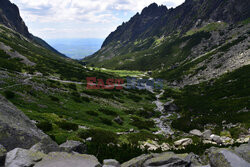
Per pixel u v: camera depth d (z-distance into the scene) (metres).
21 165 7.44
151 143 34.25
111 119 51.41
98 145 22.31
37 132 13.90
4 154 7.20
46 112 39.91
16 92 42.81
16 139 10.96
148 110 77.50
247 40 164.88
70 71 127.88
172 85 161.75
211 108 65.31
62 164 8.06
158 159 10.85
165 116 72.19
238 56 140.38
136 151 22.16
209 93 93.81
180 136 44.38
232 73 115.50
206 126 48.31
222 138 36.38
